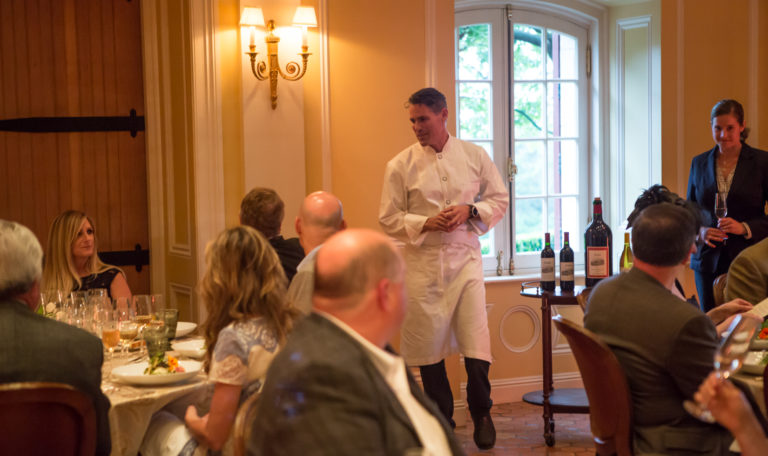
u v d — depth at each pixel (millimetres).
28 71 4816
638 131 5387
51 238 3791
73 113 4871
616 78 5480
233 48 4387
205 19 4324
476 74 5309
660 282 2176
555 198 5531
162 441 2586
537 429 4527
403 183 4051
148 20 4840
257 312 2375
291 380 1407
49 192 4871
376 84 4586
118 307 3105
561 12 5434
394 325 1589
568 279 4219
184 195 4598
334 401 1387
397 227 3992
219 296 2393
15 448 1919
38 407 1924
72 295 3141
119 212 4957
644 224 2158
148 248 5000
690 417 2074
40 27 4812
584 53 5547
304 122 4504
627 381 2123
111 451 2426
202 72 4344
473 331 4020
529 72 5434
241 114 4367
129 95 4926
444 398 4082
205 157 4371
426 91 3994
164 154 4812
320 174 4543
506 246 5383
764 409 2285
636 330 2113
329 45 4508
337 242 1594
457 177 4023
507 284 5117
